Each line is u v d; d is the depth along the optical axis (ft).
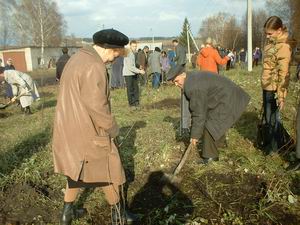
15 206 14.02
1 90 43.96
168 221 12.53
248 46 65.21
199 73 14.71
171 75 14.49
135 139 20.48
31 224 12.89
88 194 14.52
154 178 15.79
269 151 16.84
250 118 23.24
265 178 14.96
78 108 10.42
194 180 15.35
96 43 10.77
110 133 10.64
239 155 16.93
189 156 17.63
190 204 13.62
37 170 16.46
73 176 10.56
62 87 10.66
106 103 10.41
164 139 20.08
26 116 32.22
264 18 108.88
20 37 166.71
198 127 14.71
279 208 12.96
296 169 15.03
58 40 175.94
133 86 31.76
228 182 14.99
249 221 12.37
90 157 10.64
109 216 13.19
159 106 32.14
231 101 14.89
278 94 15.47
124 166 16.97
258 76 50.44
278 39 15.10
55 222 12.89
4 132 25.26
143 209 13.58
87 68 10.19
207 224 12.37
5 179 15.83
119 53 11.02
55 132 10.77
